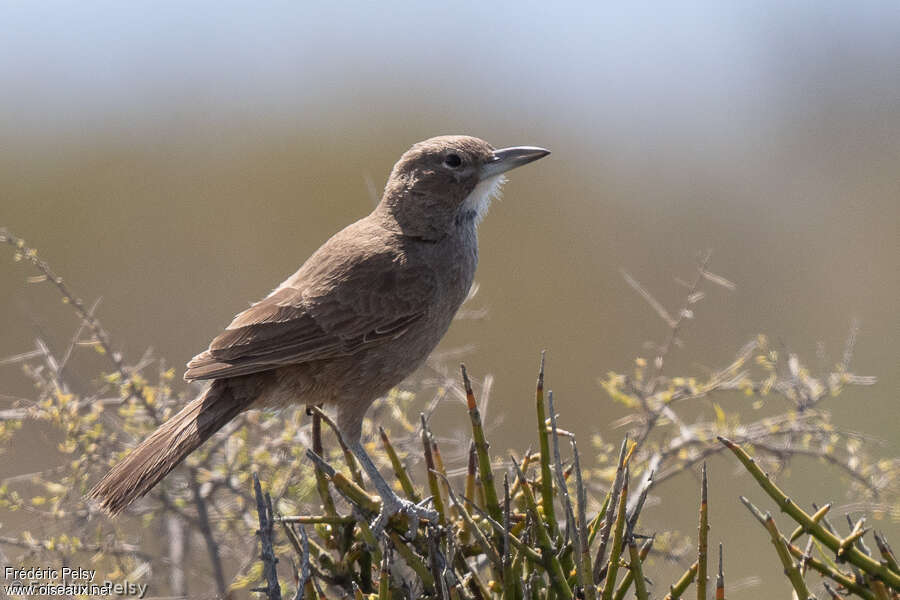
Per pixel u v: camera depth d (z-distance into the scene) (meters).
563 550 6.55
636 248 24.62
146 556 9.84
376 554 6.76
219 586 9.51
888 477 10.36
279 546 9.16
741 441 10.13
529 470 7.73
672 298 22.83
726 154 27.52
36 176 24.45
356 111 27.42
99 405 9.96
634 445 6.48
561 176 26.42
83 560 10.02
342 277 9.80
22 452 12.91
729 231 25.12
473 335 21.48
